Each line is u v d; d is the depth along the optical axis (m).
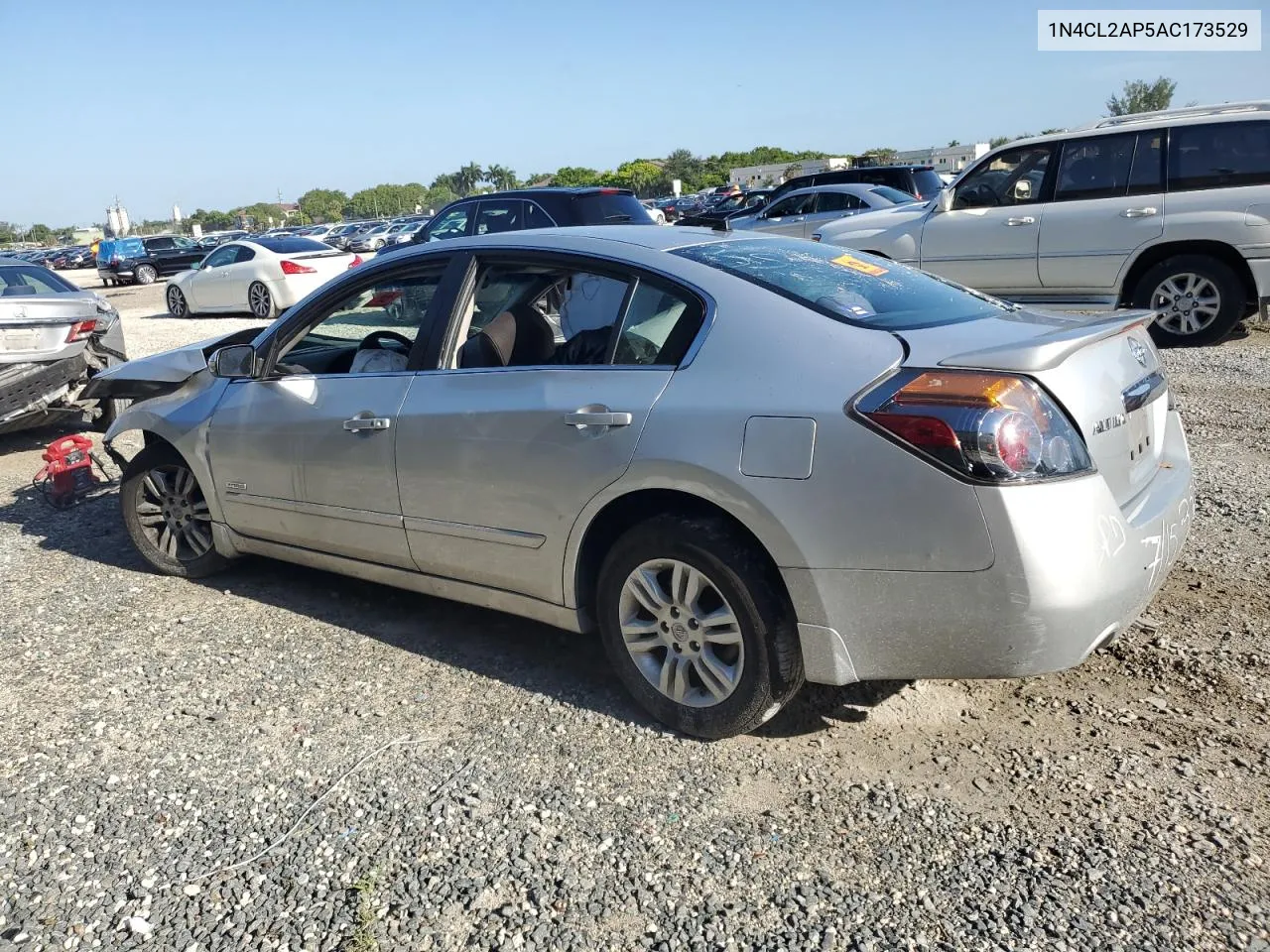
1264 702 3.37
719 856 2.76
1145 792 2.93
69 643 4.29
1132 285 9.69
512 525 3.62
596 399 3.36
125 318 19.86
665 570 3.31
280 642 4.25
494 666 3.96
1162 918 2.45
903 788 3.03
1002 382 2.73
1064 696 3.49
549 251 3.73
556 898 2.62
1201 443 6.45
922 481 2.75
